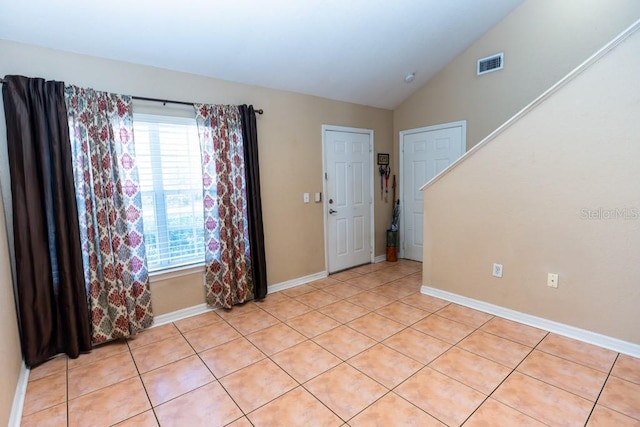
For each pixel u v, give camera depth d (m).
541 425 1.68
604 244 2.33
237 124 3.24
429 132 4.49
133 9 2.27
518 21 3.55
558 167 2.50
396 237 4.92
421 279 4.06
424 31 3.39
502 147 2.80
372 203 4.74
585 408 1.78
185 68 2.94
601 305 2.38
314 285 3.94
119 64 2.64
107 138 2.53
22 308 2.25
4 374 1.74
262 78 3.37
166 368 2.29
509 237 2.83
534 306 2.73
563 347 2.39
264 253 3.49
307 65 3.36
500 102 3.76
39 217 2.29
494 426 1.68
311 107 3.93
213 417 1.81
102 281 2.58
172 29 2.50
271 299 3.52
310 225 4.04
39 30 2.23
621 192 2.24
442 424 1.71
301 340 2.63
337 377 2.13
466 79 4.03
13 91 2.17
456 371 2.15
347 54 3.37
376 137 4.70
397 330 2.75
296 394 1.98
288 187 3.79
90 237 2.51
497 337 2.57
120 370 2.28
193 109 3.04
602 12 3.06
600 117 2.28
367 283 3.96
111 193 2.56
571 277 2.50
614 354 2.28
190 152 3.05
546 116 2.52
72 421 1.81
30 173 2.24
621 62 2.16
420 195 4.72
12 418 1.77
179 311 3.08
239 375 2.19
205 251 3.15
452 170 3.18
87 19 2.25
